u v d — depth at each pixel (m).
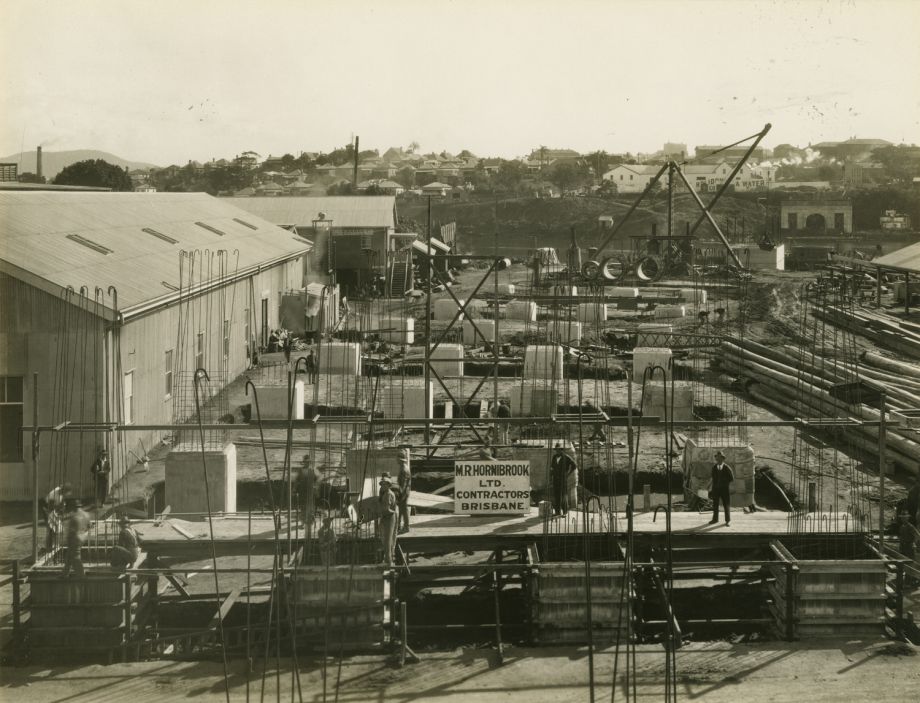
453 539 19.44
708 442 26.45
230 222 54.50
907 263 53.88
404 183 193.25
